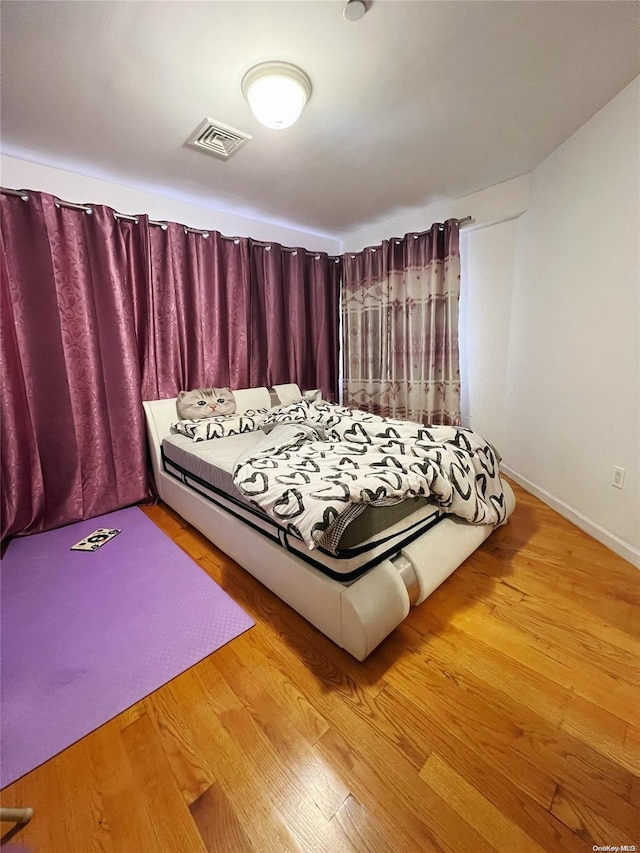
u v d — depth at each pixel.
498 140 2.19
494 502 1.97
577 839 0.83
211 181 2.59
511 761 0.98
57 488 2.34
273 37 1.38
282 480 1.52
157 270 2.72
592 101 1.86
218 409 2.86
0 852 0.82
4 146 2.08
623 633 1.41
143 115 1.83
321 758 1.00
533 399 2.71
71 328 2.32
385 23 1.34
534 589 1.68
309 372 3.95
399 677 1.25
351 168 2.46
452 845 0.82
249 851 0.82
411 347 3.41
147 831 0.85
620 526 1.92
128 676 1.27
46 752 1.03
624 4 1.29
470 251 3.20
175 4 1.24
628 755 0.99
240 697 1.19
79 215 2.29
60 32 1.33
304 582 1.41
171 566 1.92
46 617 1.55
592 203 2.02
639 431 1.78
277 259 3.46
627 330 1.83
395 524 1.49
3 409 2.10
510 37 1.43
